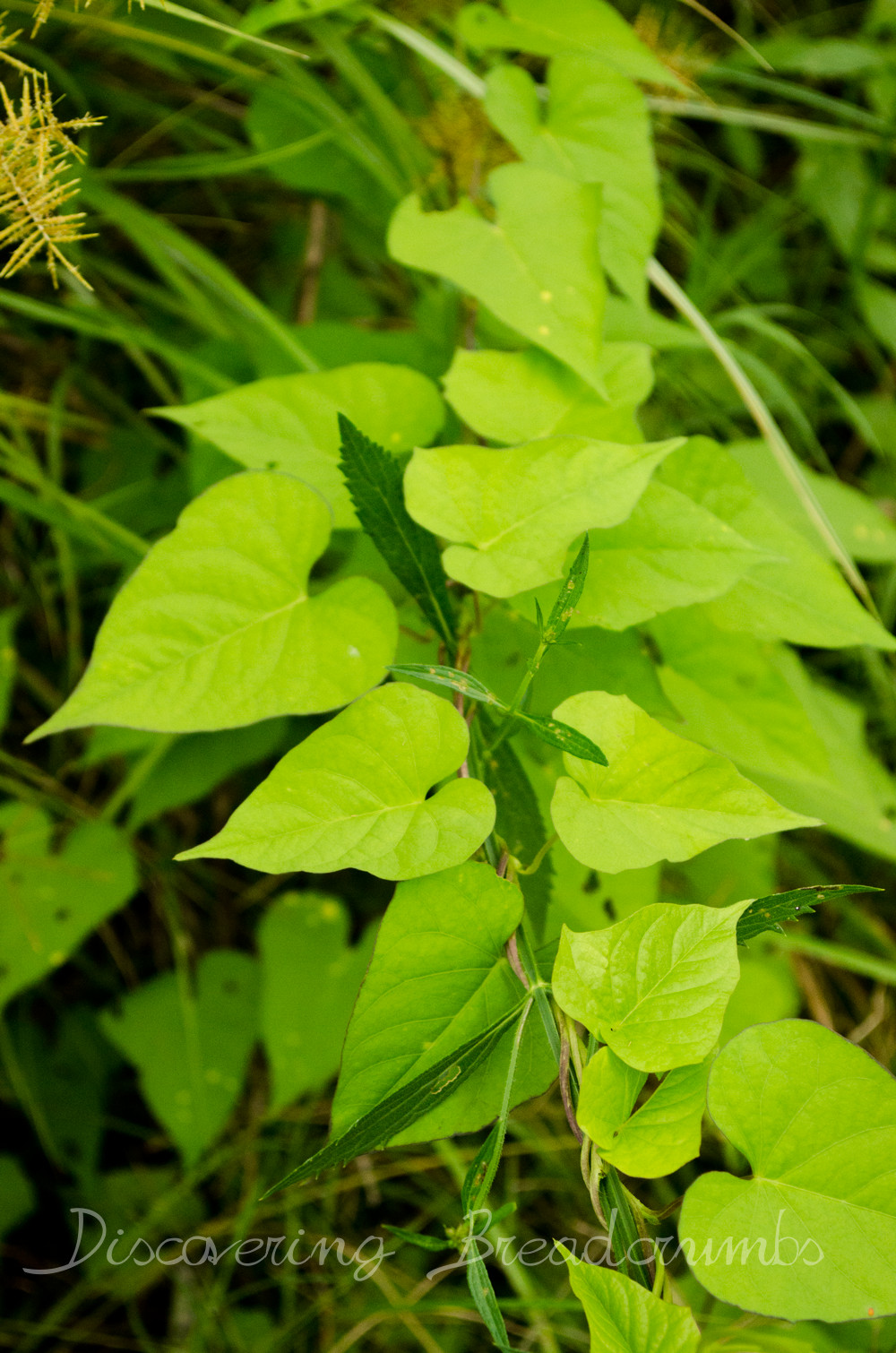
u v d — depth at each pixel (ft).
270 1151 3.13
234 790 3.33
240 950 3.34
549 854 2.23
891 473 4.00
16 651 3.29
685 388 3.51
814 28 4.22
